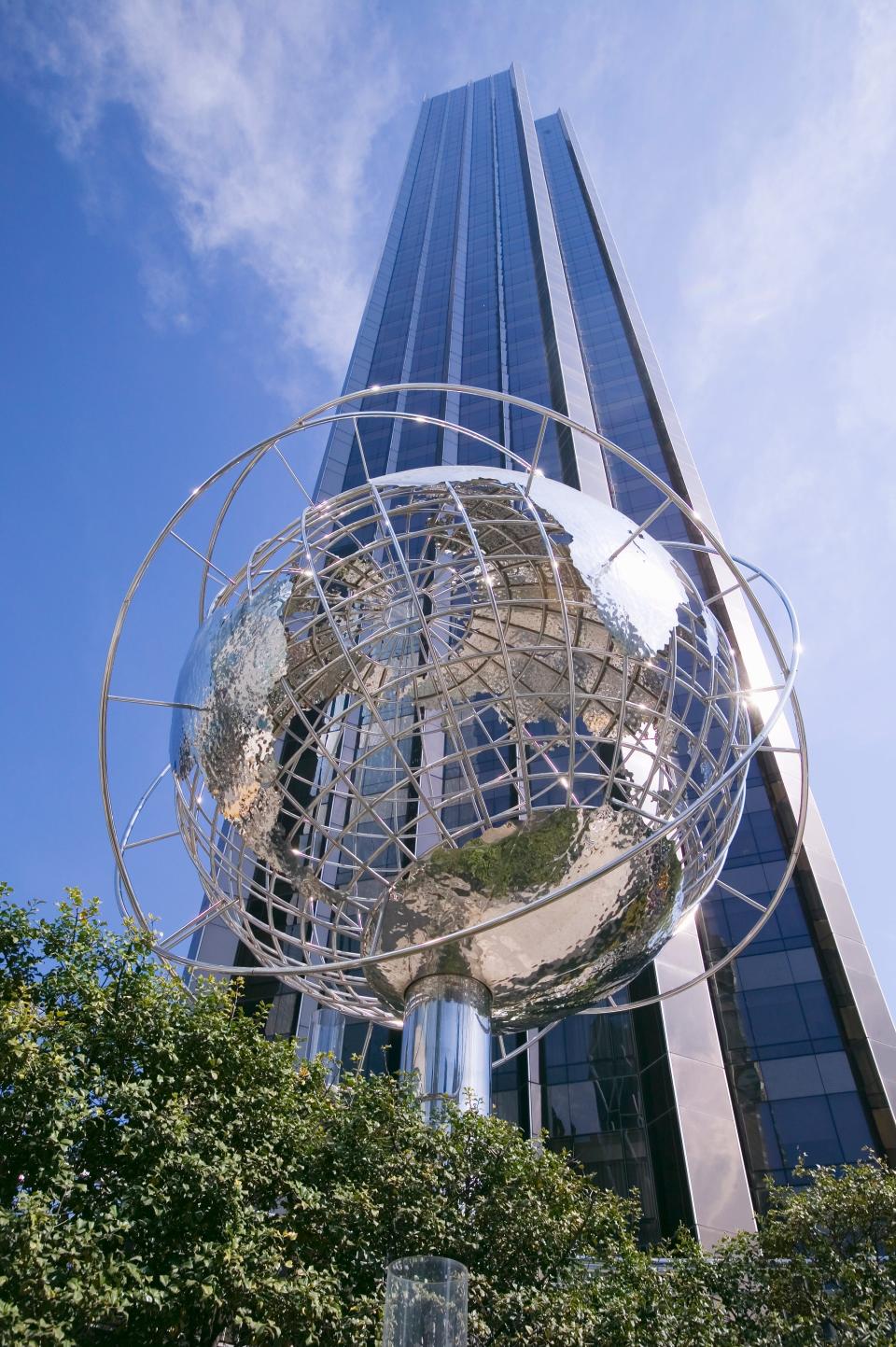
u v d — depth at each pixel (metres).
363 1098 13.21
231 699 13.66
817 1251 13.93
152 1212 10.92
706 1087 26.50
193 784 14.35
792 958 29.91
